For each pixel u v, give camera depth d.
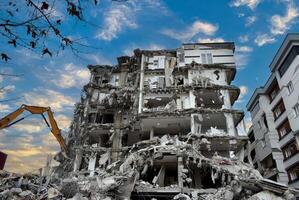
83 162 30.92
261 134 41.94
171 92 33.25
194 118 29.39
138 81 36.38
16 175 22.64
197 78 33.94
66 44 3.95
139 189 20.67
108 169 25.09
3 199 16.16
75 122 35.66
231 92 32.94
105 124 32.94
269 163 39.53
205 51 37.69
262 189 18.77
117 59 41.00
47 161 23.94
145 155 23.70
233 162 23.73
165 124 31.16
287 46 34.53
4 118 20.22
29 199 16.83
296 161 32.16
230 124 28.84
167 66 37.25
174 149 23.48
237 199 18.84
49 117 24.58
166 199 20.84
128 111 34.88
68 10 3.85
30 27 3.79
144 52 39.09
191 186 23.88
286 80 35.31
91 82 37.81
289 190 18.05
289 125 35.09
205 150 29.05
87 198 17.28
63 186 18.98
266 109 41.09
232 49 37.78
